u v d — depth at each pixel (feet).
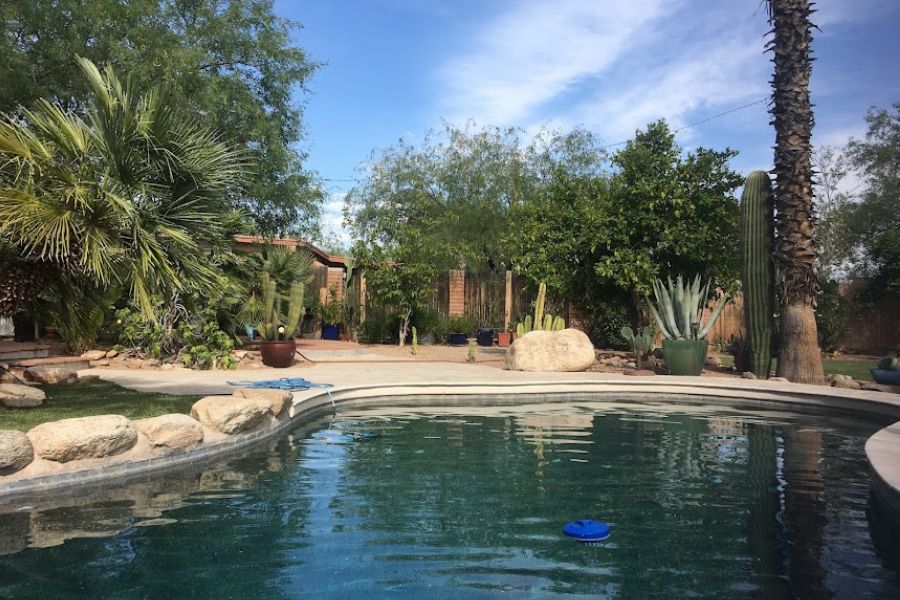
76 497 14.47
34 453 14.69
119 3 43.93
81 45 40.86
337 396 29.55
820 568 10.96
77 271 21.99
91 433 15.37
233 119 49.65
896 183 71.67
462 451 20.03
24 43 41.16
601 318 58.39
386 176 93.50
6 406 20.99
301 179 55.57
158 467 16.98
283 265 51.44
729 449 20.97
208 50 50.47
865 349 64.54
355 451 19.83
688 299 40.32
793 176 36.81
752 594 9.90
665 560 11.27
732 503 14.82
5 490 13.92
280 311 43.83
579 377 35.86
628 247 48.73
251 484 15.83
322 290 67.72
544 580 10.32
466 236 82.33
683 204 46.14
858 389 33.71
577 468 18.02
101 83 20.08
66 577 10.08
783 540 12.34
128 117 19.79
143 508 13.74
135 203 20.61
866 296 63.98
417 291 58.18
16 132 19.29
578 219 49.85
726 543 12.17
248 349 47.09
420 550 11.57
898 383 35.68
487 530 12.71
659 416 27.73
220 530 12.41
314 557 11.12
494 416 27.30
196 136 22.94
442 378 34.24
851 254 75.15
